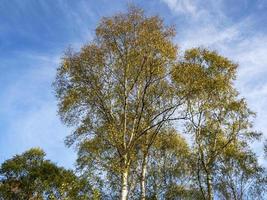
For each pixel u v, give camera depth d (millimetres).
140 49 26266
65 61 26703
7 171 51750
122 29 26781
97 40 27141
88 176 24281
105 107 26125
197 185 33906
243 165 36219
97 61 26531
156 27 26969
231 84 33906
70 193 23328
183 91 27016
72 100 26203
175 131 30234
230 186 36375
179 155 35344
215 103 32812
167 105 26844
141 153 29938
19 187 50812
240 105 33250
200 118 32438
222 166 36406
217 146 32812
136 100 26703
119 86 26438
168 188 35500
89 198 23219
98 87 26312
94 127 26391
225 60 34062
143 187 27578
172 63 26688
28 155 52531
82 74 26547
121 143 24703
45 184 48344
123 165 24094
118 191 26156
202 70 30547
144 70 26250
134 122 25484
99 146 26281
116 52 26703
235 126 32750
